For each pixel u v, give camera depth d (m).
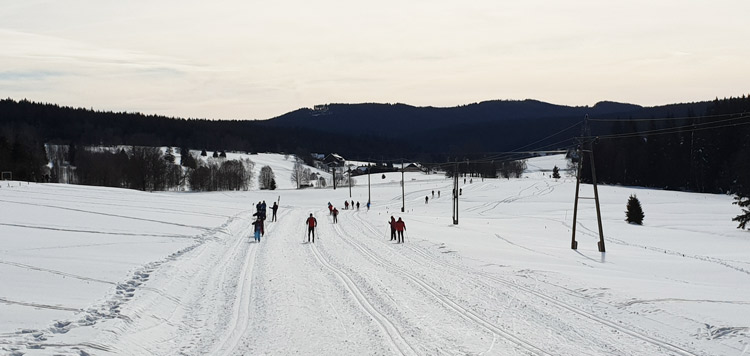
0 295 15.06
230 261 26.28
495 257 27.89
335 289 19.17
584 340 12.74
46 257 21.61
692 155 123.06
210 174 141.62
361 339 13.05
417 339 13.01
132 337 12.64
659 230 51.41
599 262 27.34
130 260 22.50
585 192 110.44
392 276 21.89
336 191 122.19
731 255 32.59
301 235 39.66
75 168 138.25
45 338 11.64
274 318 15.13
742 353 11.51
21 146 106.12
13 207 42.81
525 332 13.49
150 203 59.06
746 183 85.19
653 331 13.39
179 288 18.84
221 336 13.46
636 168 135.75
